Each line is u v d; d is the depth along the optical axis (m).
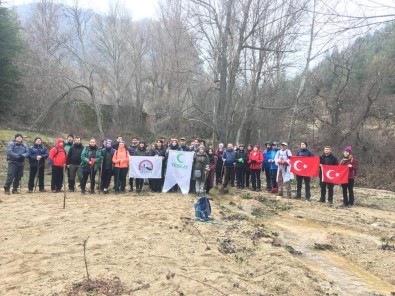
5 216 9.61
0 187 15.09
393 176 22.56
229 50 23.95
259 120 31.19
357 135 26.72
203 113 27.61
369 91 26.02
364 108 27.14
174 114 32.72
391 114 27.34
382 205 14.45
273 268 6.61
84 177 13.37
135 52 42.53
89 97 35.84
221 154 17.41
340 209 13.02
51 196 12.74
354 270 7.28
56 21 36.44
